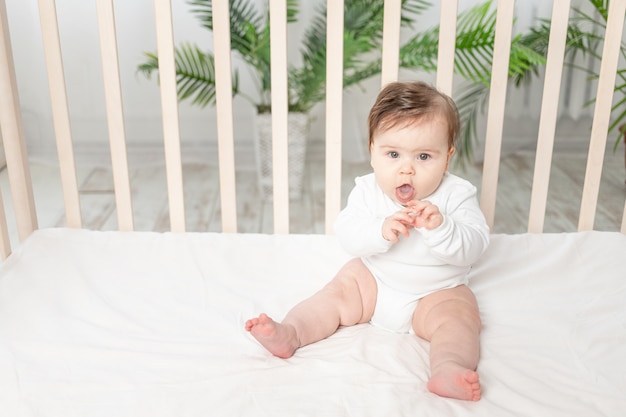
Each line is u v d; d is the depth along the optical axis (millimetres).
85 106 2516
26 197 1407
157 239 1392
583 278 1260
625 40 2414
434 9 2463
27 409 896
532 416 878
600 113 1343
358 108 2658
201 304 1177
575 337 1061
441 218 974
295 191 2334
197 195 2342
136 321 1120
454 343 983
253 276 1273
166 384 943
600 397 917
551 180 2477
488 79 2271
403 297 1097
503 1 1266
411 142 1014
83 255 1333
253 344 1052
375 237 1032
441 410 885
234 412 885
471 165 2656
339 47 1291
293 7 2328
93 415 884
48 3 1289
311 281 1259
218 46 1299
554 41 1298
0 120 1343
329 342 1065
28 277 1242
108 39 1307
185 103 2580
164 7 1282
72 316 1127
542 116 1350
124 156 1388
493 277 1263
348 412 885
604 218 2123
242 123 2611
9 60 1320
